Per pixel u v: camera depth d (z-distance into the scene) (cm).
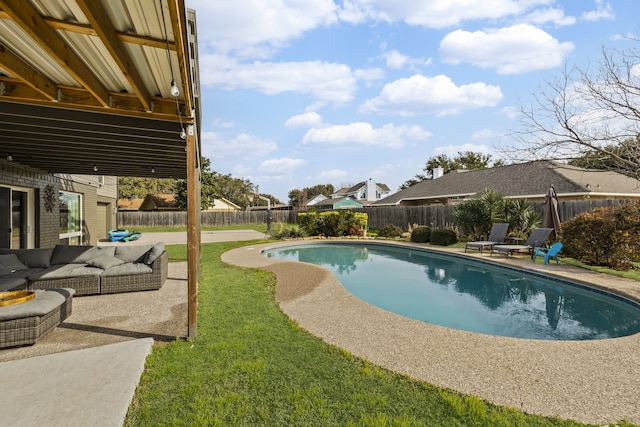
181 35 255
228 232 2539
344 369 346
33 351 391
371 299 735
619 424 263
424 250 1356
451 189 2259
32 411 262
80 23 255
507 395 302
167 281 775
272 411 274
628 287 675
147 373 332
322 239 1781
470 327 560
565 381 326
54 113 459
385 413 272
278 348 395
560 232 1041
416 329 468
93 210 1495
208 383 315
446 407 282
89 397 282
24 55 312
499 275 968
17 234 876
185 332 447
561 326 564
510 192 1777
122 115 450
